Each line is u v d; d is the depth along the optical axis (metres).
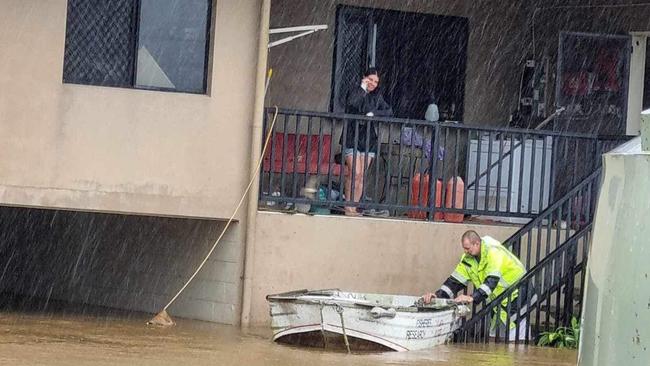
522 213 16.69
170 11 15.70
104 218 18.42
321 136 16.12
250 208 15.77
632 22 18.89
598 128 18.94
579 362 4.51
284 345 13.85
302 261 16.05
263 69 15.81
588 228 15.36
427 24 19.72
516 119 19.81
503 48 20.02
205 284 16.41
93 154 15.23
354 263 16.27
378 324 13.38
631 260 4.15
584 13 19.20
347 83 19.20
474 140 17.81
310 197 16.22
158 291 17.27
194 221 16.64
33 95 14.95
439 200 17.05
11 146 14.88
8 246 20.39
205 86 15.85
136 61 15.52
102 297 18.36
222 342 13.93
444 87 19.86
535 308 15.66
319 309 13.44
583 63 18.89
